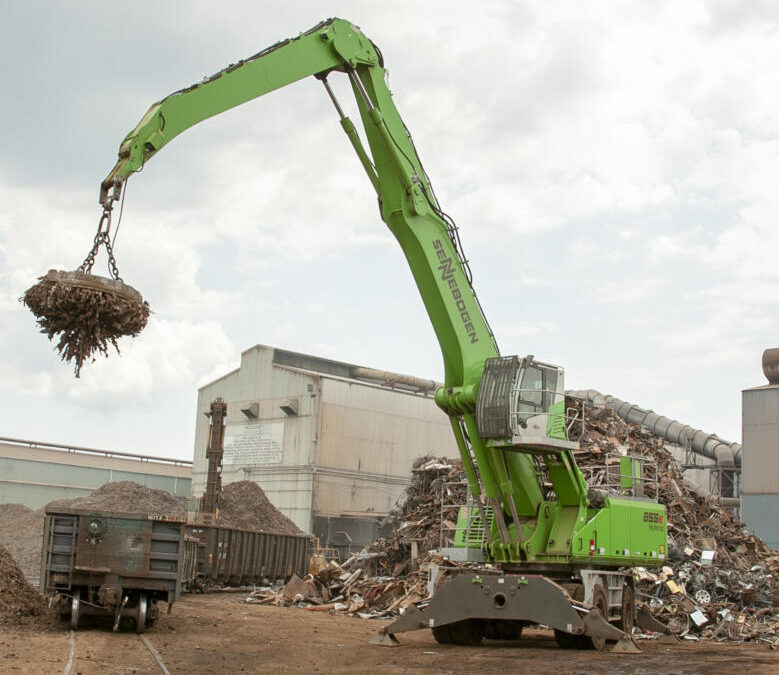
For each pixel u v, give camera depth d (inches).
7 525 1579.7
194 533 1247.5
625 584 780.0
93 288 554.6
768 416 2327.8
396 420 2758.4
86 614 661.3
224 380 2847.0
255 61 655.1
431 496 1338.6
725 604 933.2
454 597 658.8
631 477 792.3
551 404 700.7
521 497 720.3
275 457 2637.8
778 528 2261.3
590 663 570.3
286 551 1432.1
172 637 644.7
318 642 685.3
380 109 717.9
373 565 1256.2
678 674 522.0
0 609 681.6
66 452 2755.9
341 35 703.7
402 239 725.9
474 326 722.2
